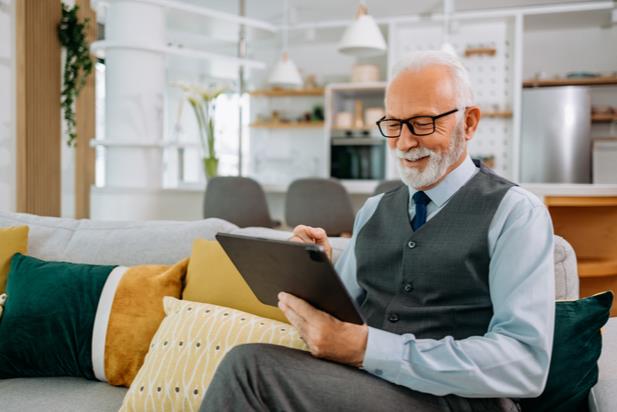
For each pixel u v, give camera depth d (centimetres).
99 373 144
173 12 438
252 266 105
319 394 96
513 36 590
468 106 116
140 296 148
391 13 617
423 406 100
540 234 107
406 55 120
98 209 412
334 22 629
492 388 97
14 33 316
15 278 158
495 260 108
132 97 403
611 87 595
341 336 100
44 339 147
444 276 113
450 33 561
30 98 327
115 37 404
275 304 115
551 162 571
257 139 758
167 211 419
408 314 116
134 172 412
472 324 110
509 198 112
